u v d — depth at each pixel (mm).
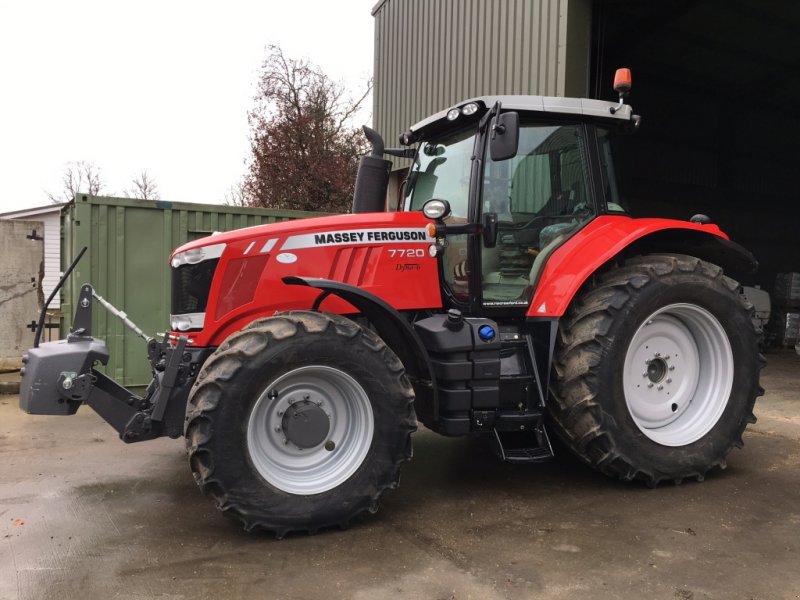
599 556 2555
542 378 3311
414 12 9156
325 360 2779
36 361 2820
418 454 4105
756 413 5219
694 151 11375
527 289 3436
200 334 3199
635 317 3264
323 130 14477
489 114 3289
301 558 2555
